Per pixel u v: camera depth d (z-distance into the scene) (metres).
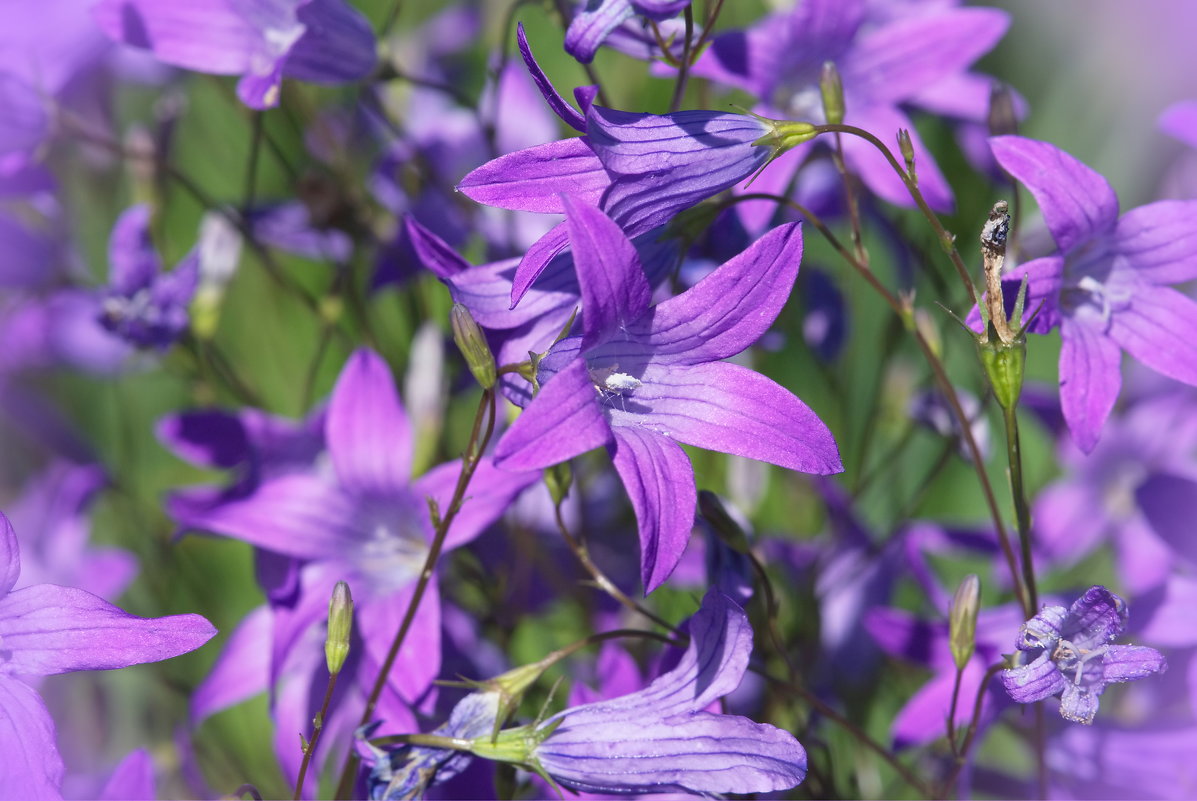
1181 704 0.32
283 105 0.36
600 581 0.30
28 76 0.34
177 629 0.28
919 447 0.37
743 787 0.28
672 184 0.28
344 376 0.32
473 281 0.29
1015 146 0.29
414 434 0.34
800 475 0.35
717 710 0.30
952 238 0.28
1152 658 0.27
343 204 0.35
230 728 0.36
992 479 0.36
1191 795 0.31
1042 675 0.27
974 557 0.35
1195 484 0.34
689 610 0.34
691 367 0.28
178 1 0.32
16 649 0.28
